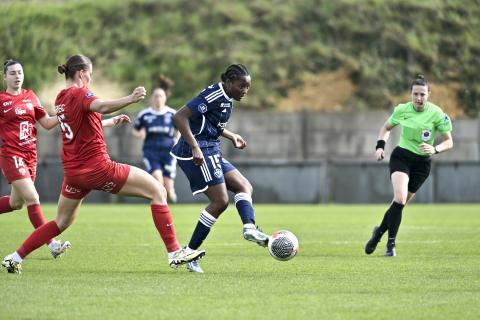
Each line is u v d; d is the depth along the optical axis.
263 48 87.69
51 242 25.27
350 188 67.00
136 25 89.44
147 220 45.19
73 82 21.52
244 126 74.56
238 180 23.41
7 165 25.53
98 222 43.56
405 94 84.50
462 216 49.53
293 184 67.06
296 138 74.56
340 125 74.75
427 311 16.62
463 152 73.06
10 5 87.44
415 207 60.56
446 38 87.31
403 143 28.81
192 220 45.00
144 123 46.97
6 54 83.56
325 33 89.25
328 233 37.09
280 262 25.36
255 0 92.75
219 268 23.77
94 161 21.27
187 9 91.50
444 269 23.52
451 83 83.62
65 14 88.69
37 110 25.94
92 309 16.81
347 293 18.86
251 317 15.98
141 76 84.44
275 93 83.88
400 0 90.25
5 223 41.81
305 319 15.80
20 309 16.78
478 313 16.42
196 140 22.73
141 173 21.94
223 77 22.69
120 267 23.95
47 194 66.31
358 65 86.31
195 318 15.90
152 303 17.52
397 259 26.36
